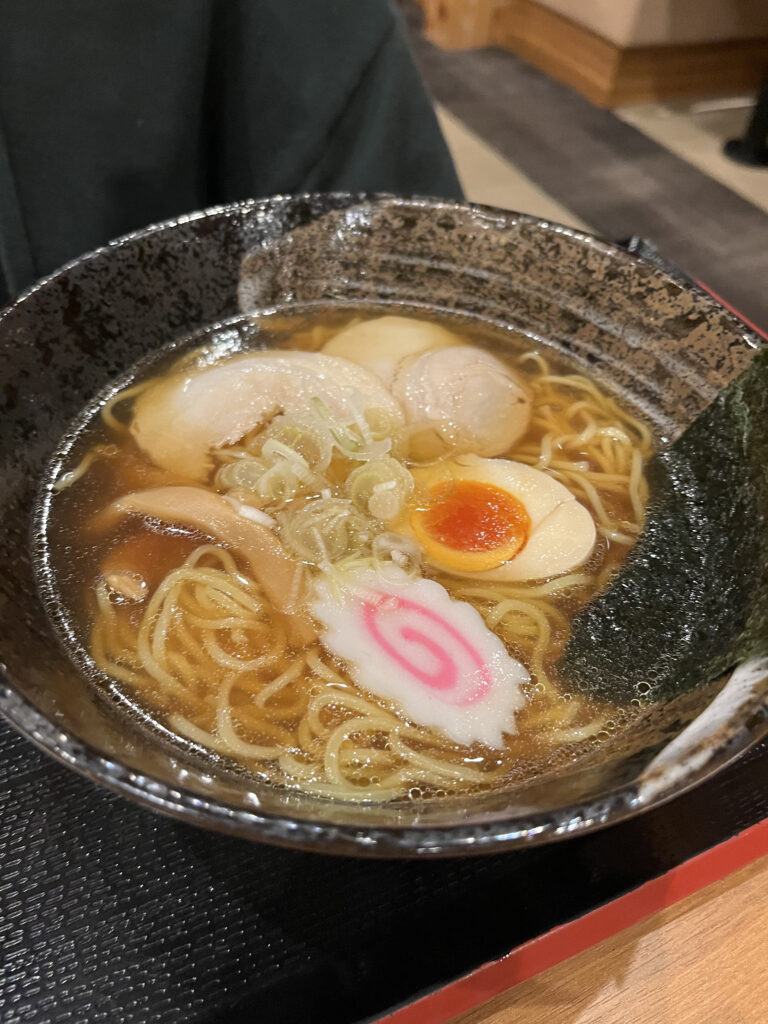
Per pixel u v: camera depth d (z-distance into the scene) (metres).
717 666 0.19
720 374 0.24
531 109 0.73
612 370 0.28
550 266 0.27
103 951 0.17
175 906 0.18
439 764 0.18
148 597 0.21
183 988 0.17
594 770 0.17
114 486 0.23
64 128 0.27
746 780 0.20
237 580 0.21
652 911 0.19
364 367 0.27
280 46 0.28
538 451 0.26
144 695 0.19
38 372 0.23
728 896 0.20
